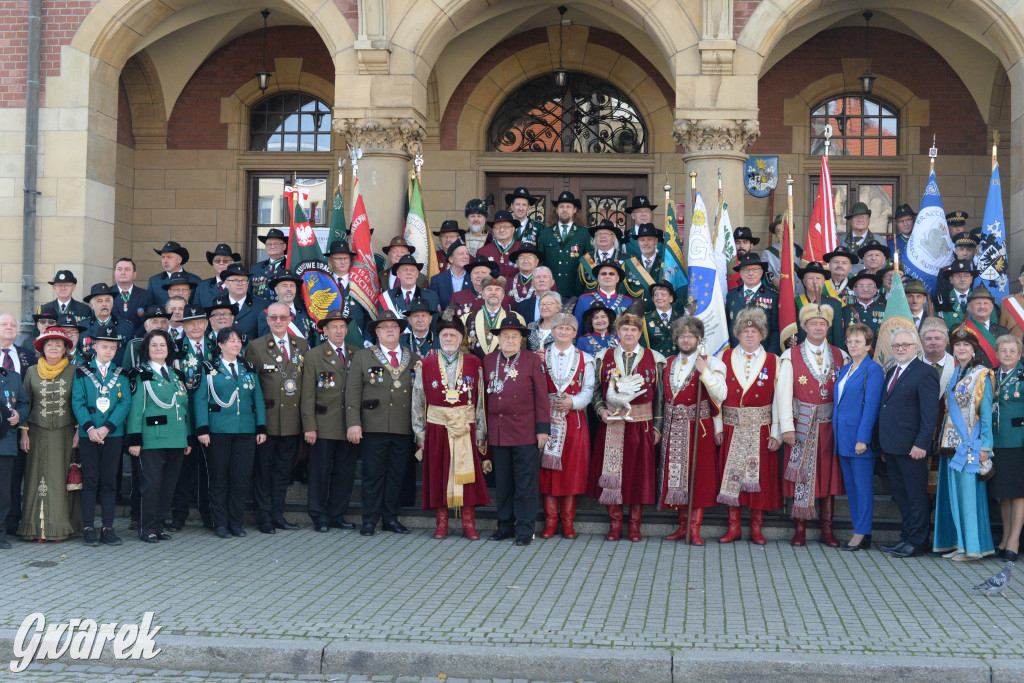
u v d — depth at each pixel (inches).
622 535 331.0
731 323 358.0
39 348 320.5
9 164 458.6
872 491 313.4
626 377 316.8
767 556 301.4
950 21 472.4
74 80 457.7
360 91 444.8
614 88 561.3
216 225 566.3
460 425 318.0
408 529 343.3
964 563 294.7
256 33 566.6
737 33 430.0
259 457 335.6
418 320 341.4
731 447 316.5
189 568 280.7
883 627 225.6
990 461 295.6
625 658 203.3
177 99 569.0
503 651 206.4
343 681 203.3
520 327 316.2
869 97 552.7
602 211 563.8
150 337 316.2
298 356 341.1
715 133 427.5
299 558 294.2
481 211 417.1
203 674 207.8
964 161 541.3
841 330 345.4
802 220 549.6
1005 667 198.1
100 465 316.8
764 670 200.8
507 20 527.2
